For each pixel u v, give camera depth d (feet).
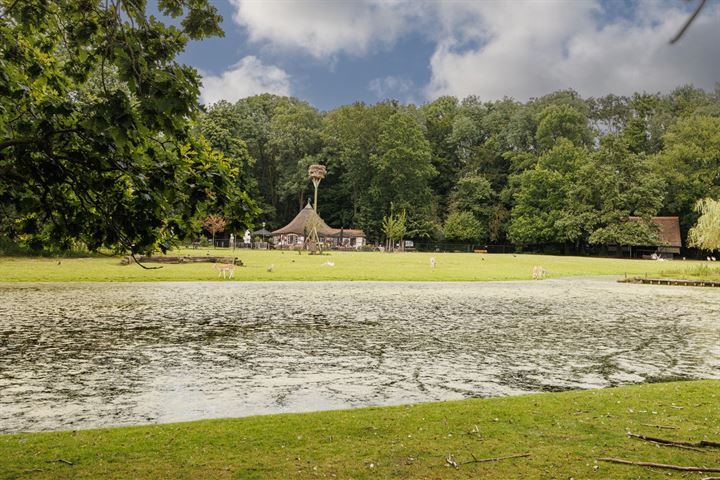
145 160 16.01
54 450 17.34
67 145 15.79
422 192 299.17
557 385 29.09
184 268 110.52
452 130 340.59
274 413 23.49
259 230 276.82
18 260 118.32
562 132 296.71
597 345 41.65
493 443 17.93
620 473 15.51
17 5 16.63
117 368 31.73
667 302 76.84
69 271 95.66
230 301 65.00
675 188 259.60
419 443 17.92
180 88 13.58
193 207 15.81
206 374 30.55
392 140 288.92
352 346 39.37
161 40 16.03
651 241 233.76
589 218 245.86
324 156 314.14
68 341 39.60
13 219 17.74
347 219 318.65
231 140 250.78
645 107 324.60
